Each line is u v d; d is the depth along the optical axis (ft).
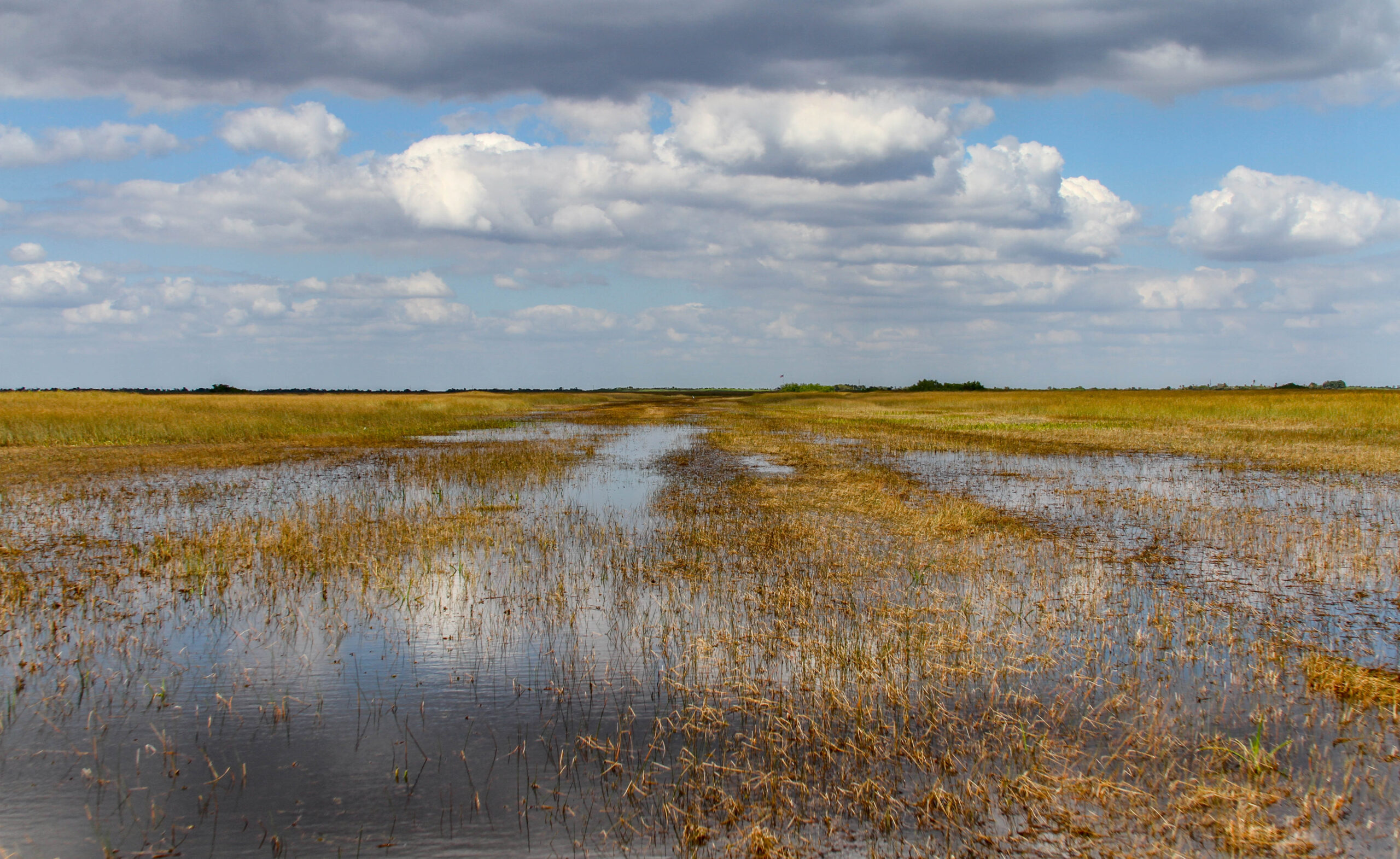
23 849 15.69
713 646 25.81
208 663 24.89
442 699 22.31
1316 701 21.42
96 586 32.94
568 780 18.13
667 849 15.65
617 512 50.83
